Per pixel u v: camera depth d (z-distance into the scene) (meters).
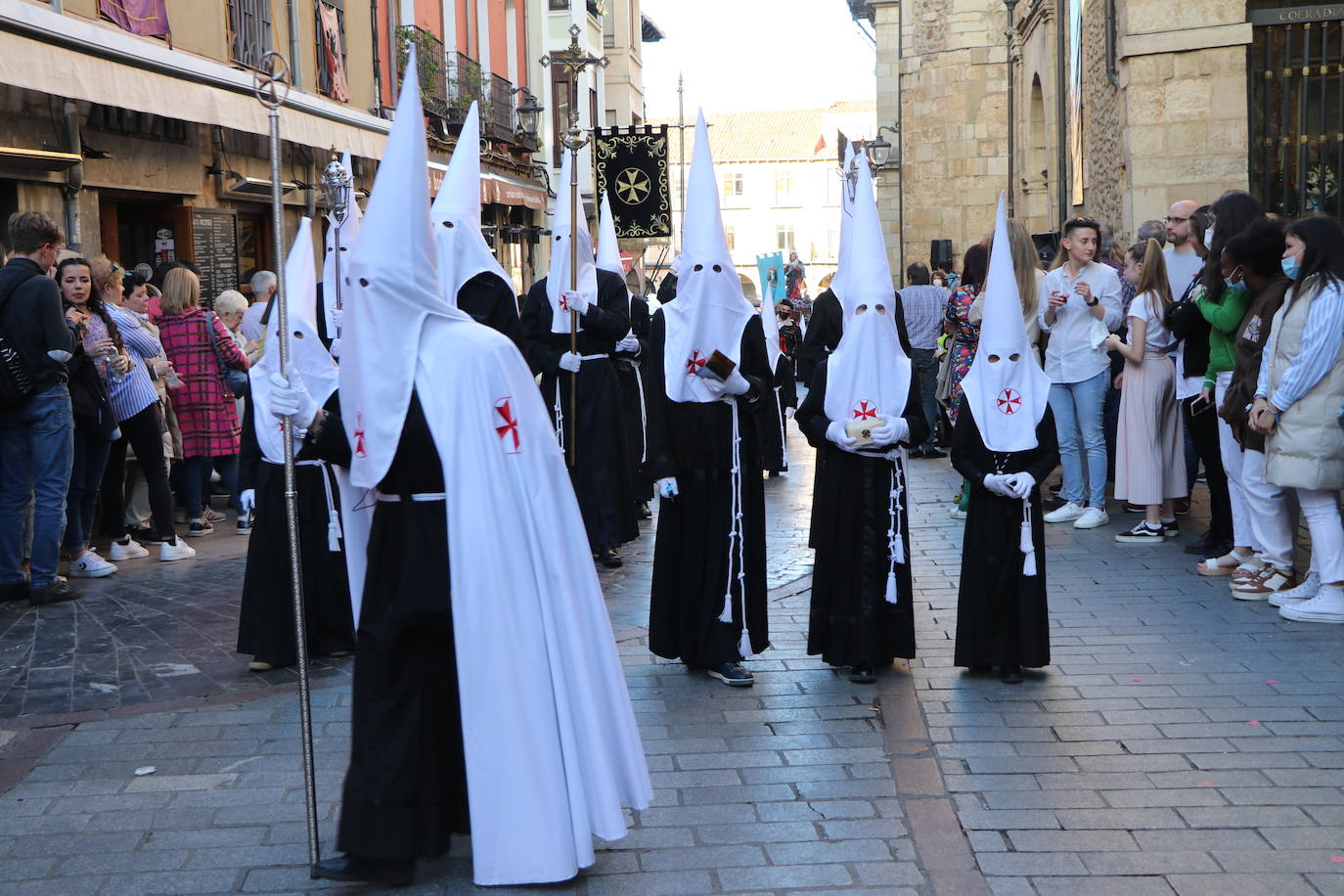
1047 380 6.20
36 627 7.48
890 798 4.84
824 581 6.36
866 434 6.12
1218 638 6.88
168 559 9.41
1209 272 8.13
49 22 10.15
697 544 6.38
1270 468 7.19
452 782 4.12
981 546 6.21
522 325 9.54
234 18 15.25
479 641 3.97
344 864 4.17
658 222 18.00
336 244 6.94
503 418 4.03
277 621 6.58
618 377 10.80
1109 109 15.36
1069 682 6.20
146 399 9.22
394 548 4.07
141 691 6.30
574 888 4.13
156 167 13.54
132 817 4.74
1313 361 6.91
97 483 9.04
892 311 6.34
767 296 13.60
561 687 4.05
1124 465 9.44
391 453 3.98
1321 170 13.46
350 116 17.19
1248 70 13.50
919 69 32.28
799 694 6.12
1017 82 26.94
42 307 7.80
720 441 6.32
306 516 6.70
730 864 4.31
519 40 31.30
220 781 5.09
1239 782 4.93
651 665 6.67
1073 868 4.23
